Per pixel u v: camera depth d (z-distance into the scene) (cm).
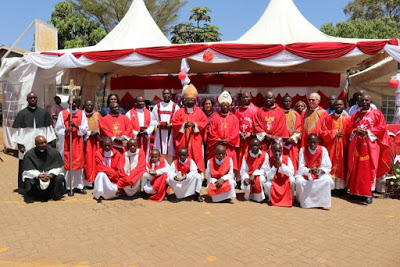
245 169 576
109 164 585
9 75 1048
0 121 2125
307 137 571
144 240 396
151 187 572
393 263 337
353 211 521
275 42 754
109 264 333
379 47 641
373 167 558
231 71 1161
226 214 500
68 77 1082
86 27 2586
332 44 663
